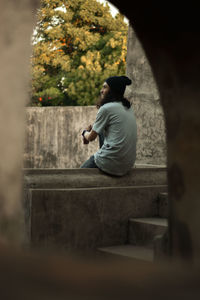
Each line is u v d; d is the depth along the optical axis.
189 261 3.19
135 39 6.63
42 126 11.38
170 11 2.98
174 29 3.08
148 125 6.45
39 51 19.70
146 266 3.08
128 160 5.04
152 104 6.41
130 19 3.40
